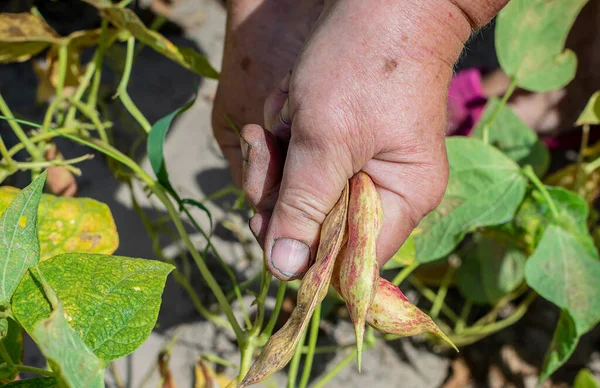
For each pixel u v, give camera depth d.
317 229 0.34
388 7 0.33
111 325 0.30
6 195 0.39
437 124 0.34
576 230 0.48
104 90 0.76
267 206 0.36
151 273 0.31
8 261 0.31
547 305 0.70
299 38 0.47
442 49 0.33
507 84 0.79
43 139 0.51
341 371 0.62
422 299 0.69
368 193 0.33
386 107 0.32
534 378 0.64
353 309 0.31
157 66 0.84
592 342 0.67
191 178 0.73
